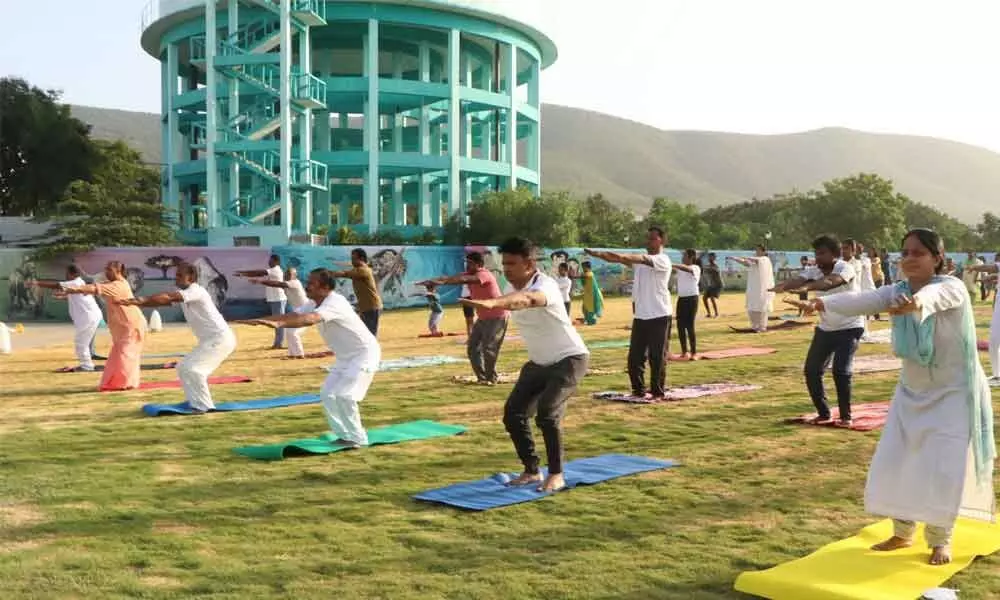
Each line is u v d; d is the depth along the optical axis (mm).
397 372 14484
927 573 4824
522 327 6879
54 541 5562
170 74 51344
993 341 12820
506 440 8797
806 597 4508
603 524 5898
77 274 15328
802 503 6414
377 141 47406
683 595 4605
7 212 56844
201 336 10773
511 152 51969
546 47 56500
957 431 4926
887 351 17172
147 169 51219
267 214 41531
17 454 8227
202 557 5230
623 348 18266
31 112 54750
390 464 7746
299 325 8078
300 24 42688
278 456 7965
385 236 46312
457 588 4684
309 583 4773
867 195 76312
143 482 7105
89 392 12586
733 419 9875
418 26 48062
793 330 22469
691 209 73812
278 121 41781
